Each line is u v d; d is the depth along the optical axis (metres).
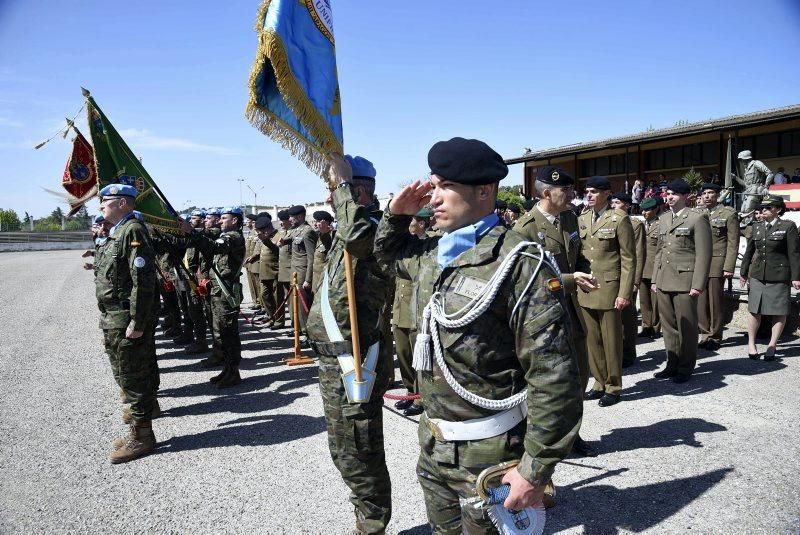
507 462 1.74
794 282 5.96
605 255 4.95
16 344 8.38
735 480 3.48
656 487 3.46
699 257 5.36
